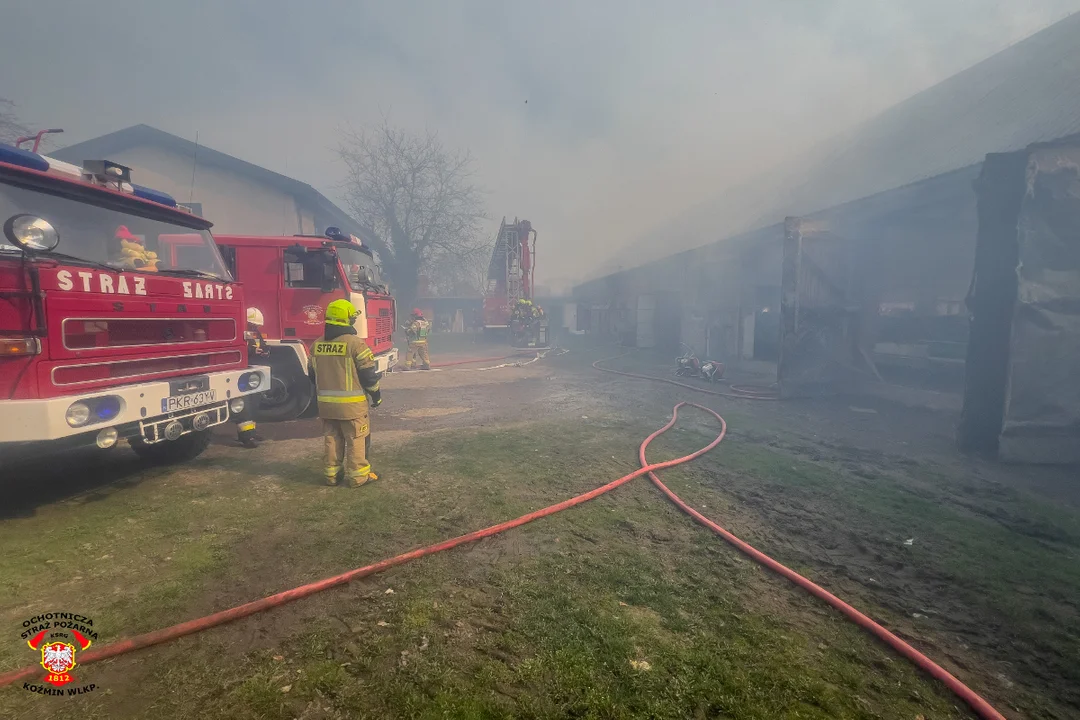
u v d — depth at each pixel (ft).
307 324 23.07
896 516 13.94
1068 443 19.07
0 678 6.82
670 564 10.96
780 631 8.69
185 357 14.90
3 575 9.61
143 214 15.24
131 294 12.95
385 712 6.56
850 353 32.68
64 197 13.03
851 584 10.36
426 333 46.37
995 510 14.56
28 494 13.75
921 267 33.17
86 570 9.93
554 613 8.89
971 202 27.25
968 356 20.57
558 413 26.84
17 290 10.48
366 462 15.29
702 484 16.19
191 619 8.46
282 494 14.38
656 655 7.85
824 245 31.40
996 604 9.76
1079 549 12.17
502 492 14.90
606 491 15.24
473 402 29.99
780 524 13.26
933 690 7.41
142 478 15.37
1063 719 6.98
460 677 7.22
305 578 9.87
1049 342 19.04
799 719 6.71
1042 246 18.94
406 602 9.14
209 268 17.08
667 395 32.91
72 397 10.89
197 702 6.64
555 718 6.54
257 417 23.56
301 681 7.08
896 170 31.68
